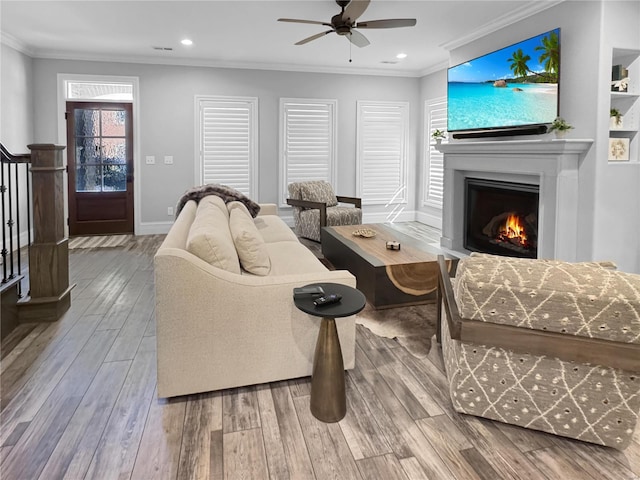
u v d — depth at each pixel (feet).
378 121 24.00
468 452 5.66
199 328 6.74
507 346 5.67
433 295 11.07
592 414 5.63
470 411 6.31
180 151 21.36
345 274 7.44
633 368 5.19
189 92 21.09
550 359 5.71
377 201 24.56
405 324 9.80
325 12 14.28
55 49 18.92
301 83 22.53
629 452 5.69
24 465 5.35
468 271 5.89
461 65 16.46
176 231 8.17
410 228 23.25
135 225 21.18
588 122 11.97
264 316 7.00
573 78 12.37
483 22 15.19
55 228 10.14
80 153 20.36
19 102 17.97
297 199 19.85
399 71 23.66
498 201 15.79
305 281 7.17
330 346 6.29
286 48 18.83
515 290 5.55
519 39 14.32
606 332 5.27
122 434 5.97
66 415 6.39
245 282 6.89
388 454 5.62
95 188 20.75
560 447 5.77
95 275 14.01
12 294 9.52
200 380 6.84
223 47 18.65
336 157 23.49
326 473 5.28
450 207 17.56
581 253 12.35
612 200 12.07
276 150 22.62
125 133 20.79
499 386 6.03
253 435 5.98
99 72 19.97
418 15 14.49
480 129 15.62
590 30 11.80
